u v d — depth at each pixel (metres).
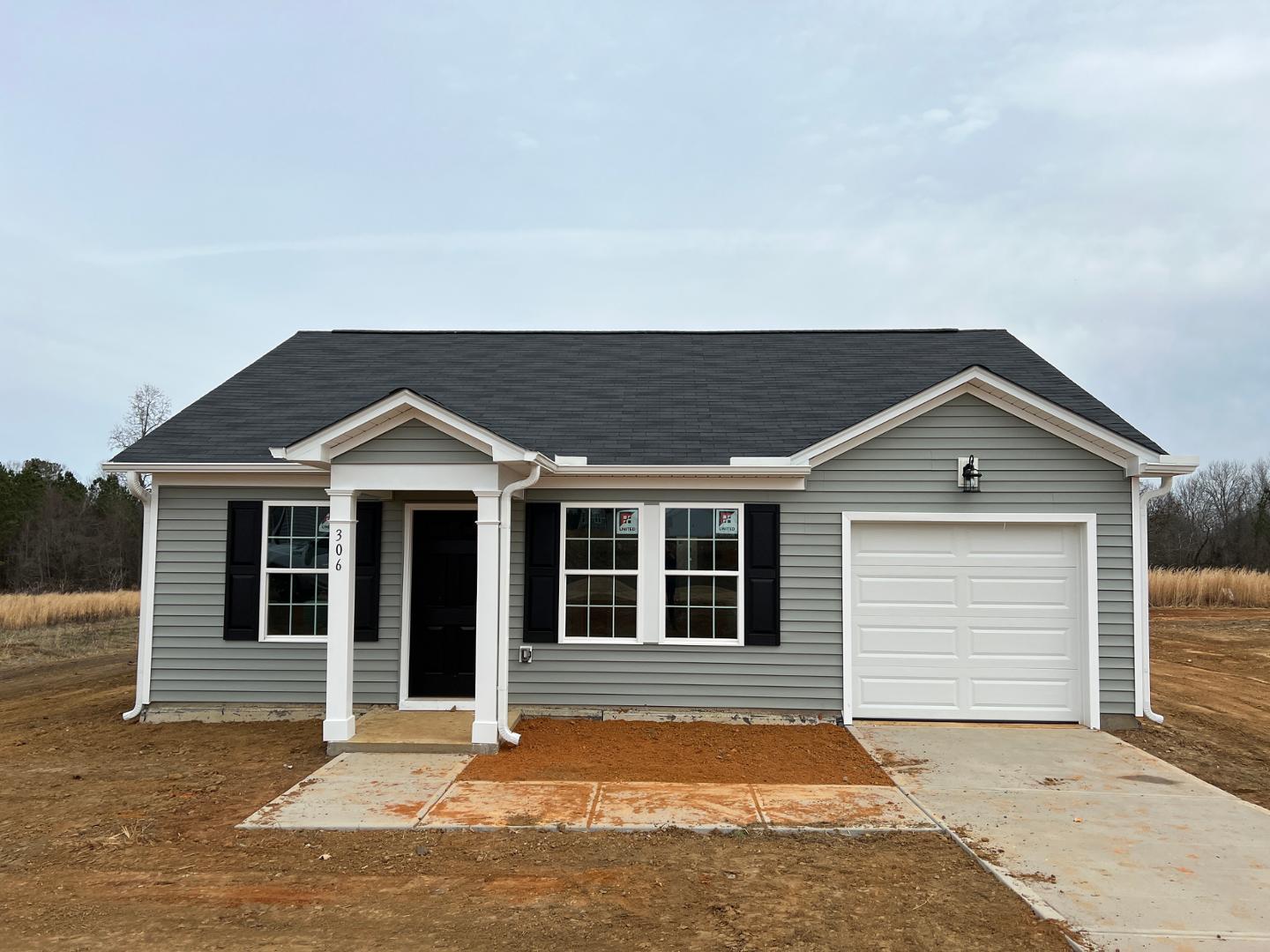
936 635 9.91
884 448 9.95
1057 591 9.86
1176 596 29.36
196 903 5.03
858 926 4.70
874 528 10.02
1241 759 8.68
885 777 7.66
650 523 9.99
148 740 9.23
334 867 5.55
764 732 9.40
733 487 10.00
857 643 9.95
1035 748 8.70
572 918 4.80
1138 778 7.65
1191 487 50.91
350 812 6.56
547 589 9.96
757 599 9.87
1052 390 11.25
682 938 4.56
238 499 10.27
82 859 5.75
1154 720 9.70
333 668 8.44
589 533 10.11
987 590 9.91
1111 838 6.09
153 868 5.57
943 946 4.47
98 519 47.53
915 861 5.64
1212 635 20.77
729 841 6.01
